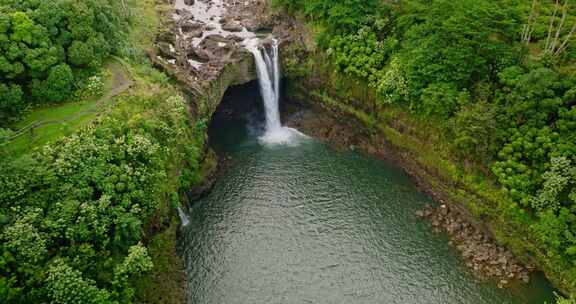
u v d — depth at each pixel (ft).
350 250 151.12
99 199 119.96
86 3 157.58
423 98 164.25
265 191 174.09
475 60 157.07
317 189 175.01
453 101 157.89
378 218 162.50
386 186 175.83
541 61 153.48
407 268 145.38
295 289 139.13
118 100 150.30
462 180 158.51
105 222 118.32
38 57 140.36
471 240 153.17
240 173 183.11
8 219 108.99
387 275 143.33
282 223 160.56
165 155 148.56
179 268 142.82
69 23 150.10
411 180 178.09
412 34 173.37
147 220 136.15
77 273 107.55
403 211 165.07
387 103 180.65
